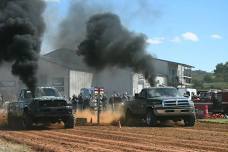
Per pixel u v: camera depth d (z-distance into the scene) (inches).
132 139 681.0
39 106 892.6
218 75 5880.9
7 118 1033.5
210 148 570.9
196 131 831.1
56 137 719.1
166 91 1012.5
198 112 1299.2
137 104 1026.7
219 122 1099.9
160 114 959.6
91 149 548.1
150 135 748.0
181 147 581.3
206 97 1701.5
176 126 975.6
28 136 739.4
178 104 965.2
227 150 553.0
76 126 973.2
